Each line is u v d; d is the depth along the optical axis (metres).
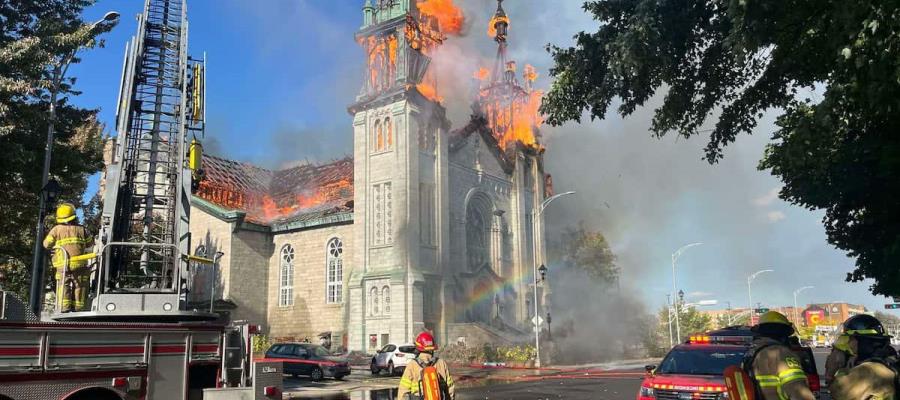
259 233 51.72
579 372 35.50
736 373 5.31
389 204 47.00
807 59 12.91
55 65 22.28
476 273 52.56
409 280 44.75
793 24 10.69
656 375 12.16
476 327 47.69
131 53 12.41
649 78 13.42
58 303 10.41
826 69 12.87
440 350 43.91
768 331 5.39
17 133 21.97
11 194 25.69
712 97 14.48
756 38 9.91
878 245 19.66
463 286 51.12
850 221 21.09
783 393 4.97
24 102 22.72
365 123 49.06
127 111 11.98
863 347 5.75
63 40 22.19
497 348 45.22
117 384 8.98
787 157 10.80
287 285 51.12
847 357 6.48
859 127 15.88
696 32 12.86
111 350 9.03
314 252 50.34
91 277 11.04
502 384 27.47
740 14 9.84
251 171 59.91
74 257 10.62
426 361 7.79
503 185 58.72
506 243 57.69
